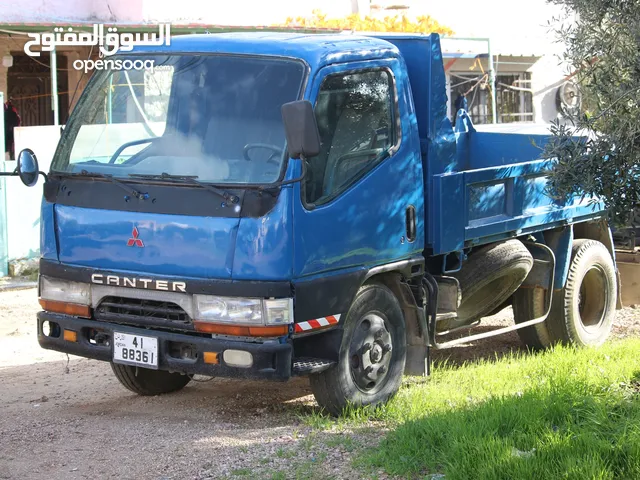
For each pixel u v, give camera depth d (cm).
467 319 826
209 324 607
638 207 670
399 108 694
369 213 661
